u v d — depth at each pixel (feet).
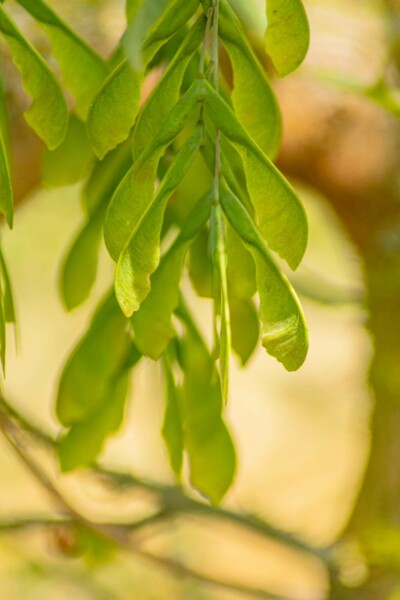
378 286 2.09
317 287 2.12
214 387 1.22
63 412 1.23
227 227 1.10
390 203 2.05
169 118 0.97
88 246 1.22
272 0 0.98
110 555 2.06
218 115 0.97
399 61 1.84
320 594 2.52
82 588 2.80
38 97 1.03
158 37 0.99
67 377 1.23
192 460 1.23
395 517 2.18
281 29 0.99
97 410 1.25
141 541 1.96
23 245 2.79
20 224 2.75
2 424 1.71
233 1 1.25
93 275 1.23
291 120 1.99
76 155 1.25
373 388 2.19
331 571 2.15
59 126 1.04
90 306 2.66
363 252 2.15
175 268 1.05
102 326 1.23
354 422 2.46
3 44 1.68
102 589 2.79
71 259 1.22
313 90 1.99
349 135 2.01
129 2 1.11
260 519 2.15
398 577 2.12
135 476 2.06
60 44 1.15
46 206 2.71
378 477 2.20
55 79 1.03
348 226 2.14
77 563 2.78
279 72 1.00
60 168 1.25
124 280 0.94
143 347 1.07
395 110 1.64
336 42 1.93
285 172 2.09
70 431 1.25
